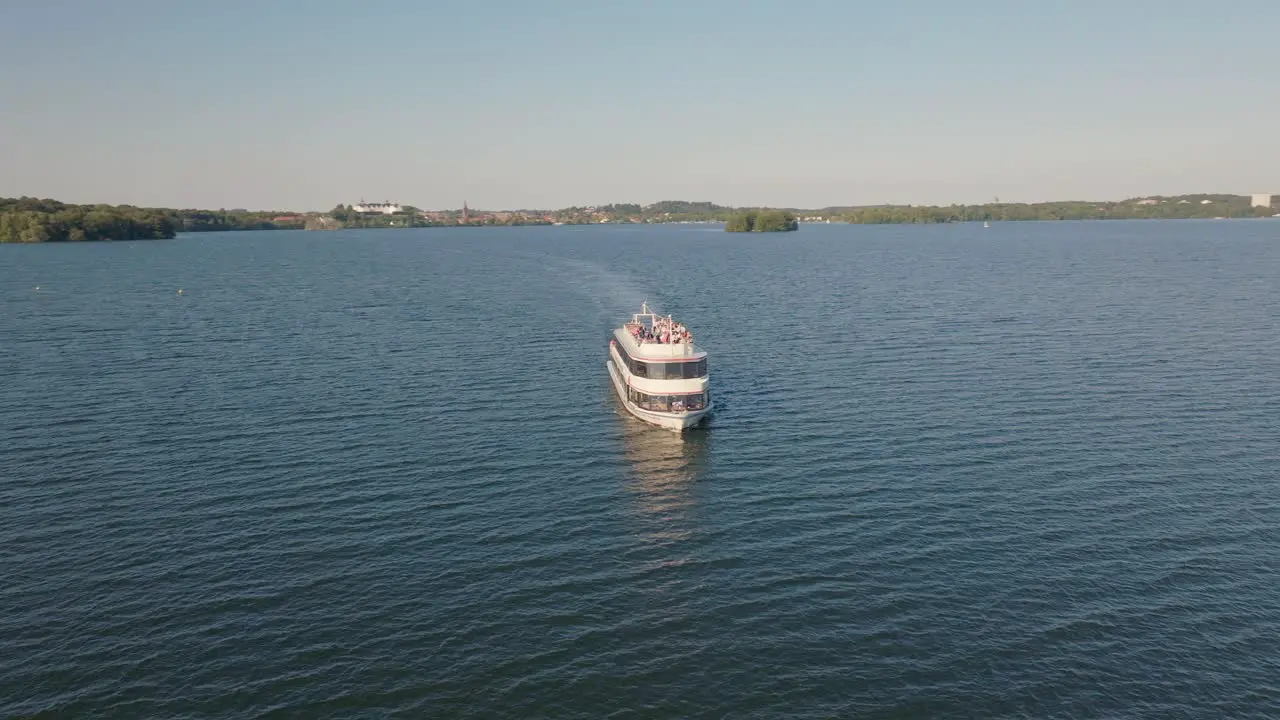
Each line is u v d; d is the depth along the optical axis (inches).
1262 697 1461.6
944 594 1777.8
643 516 2164.1
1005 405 3095.5
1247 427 2802.7
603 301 6220.5
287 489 2309.3
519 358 4047.7
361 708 1438.2
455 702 1455.5
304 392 3331.7
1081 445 2645.2
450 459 2561.5
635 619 1697.8
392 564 1899.6
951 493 2283.5
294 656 1566.2
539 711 1437.0
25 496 2242.9
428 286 7386.8
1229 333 4490.7
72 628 1640.0
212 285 7372.1
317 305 5984.3
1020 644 1608.0
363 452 2610.7
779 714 1434.5
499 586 1814.7
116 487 2311.8
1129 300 5890.8
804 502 2245.3
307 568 1875.0
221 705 1437.0
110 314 5423.2
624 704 1456.7
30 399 3196.4
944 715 1428.4
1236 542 1979.6
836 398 3233.3
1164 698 1462.8
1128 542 1988.2
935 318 5152.6
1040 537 2018.9
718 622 1690.5
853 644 1614.2
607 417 3021.7
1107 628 1652.3
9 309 5610.2
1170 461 2492.6
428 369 3777.1
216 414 3004.4
